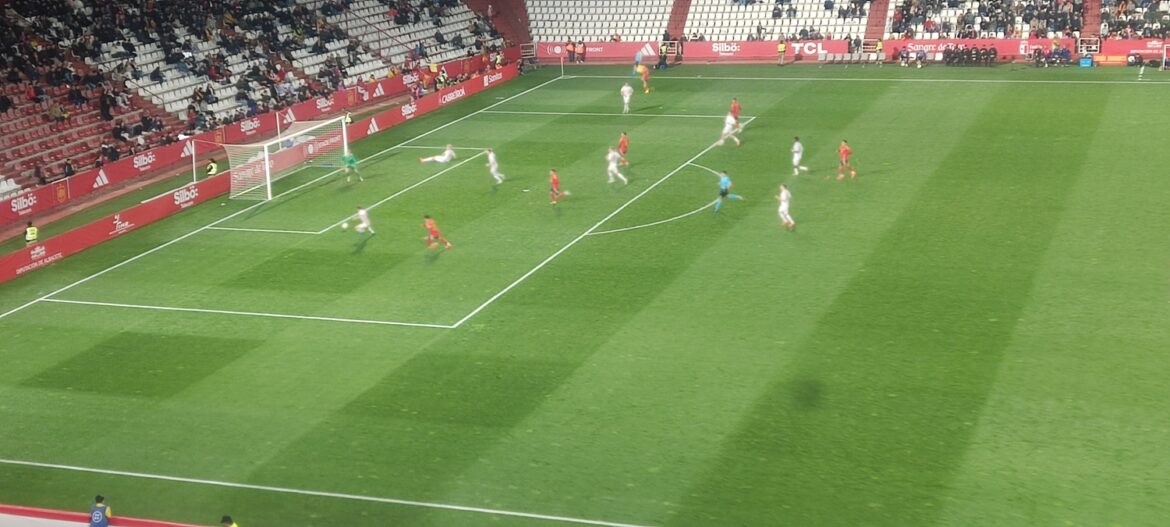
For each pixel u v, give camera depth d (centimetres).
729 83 8344
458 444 3434
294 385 3878
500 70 8881
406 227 5472
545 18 10031
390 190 6116
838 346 3925
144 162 6700
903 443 3294
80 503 3234
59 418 3747
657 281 4597
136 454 3491
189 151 6962
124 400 3847
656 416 3525
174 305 4666
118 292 4853
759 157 6303
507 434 3475
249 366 4050
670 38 9569
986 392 3559
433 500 3148
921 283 4422
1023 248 4728
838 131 6762
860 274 4544
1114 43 8206
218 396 3831
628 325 4194
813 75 8444
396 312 4450
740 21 9512
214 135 7119
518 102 8150
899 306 4222
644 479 3191
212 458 3441
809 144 6512
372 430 3544
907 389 3606
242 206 6006
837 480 3131
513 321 4294
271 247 5309
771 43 9100
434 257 5034
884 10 9175
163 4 8150
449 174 6362
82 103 7050
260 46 8338
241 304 4631
